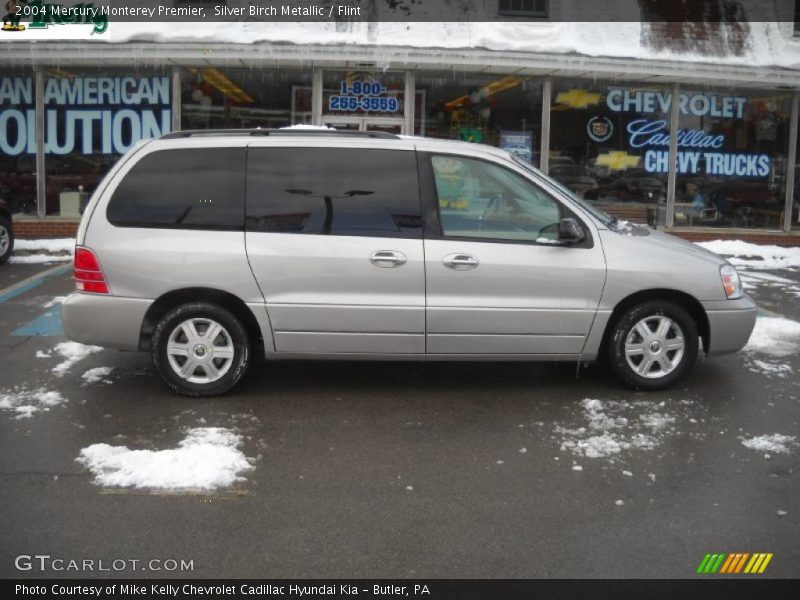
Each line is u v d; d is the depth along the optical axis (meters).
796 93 14.88
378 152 5.92
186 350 5.87
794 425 5.50
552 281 5.88
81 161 13.84
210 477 4.52
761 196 15.10
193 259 5.74
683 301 6.16
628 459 4.89
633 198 14.66
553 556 3.73
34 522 3.98
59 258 12.32
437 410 5.78
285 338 5.86
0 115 13.76
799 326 8.38
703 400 6.02
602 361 6.42
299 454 4.92
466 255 5.81
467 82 13.96
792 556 3.75
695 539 3.90
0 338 7.57
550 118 14.24
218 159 5.88
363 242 5.79
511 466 4.77
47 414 5.55
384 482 4.53
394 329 5.84
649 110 14.50
